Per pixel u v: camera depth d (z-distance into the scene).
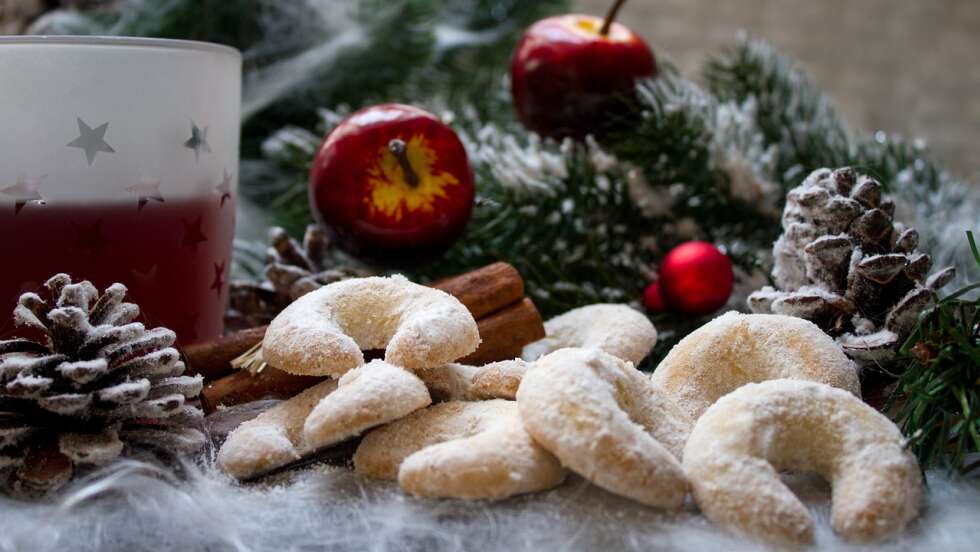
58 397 0.32
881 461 0.31
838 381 0.35
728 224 0.46
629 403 0.33
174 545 0.31
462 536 0.31
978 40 0.78
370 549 0.31
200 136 0.39
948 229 0.43
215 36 0.52
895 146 0.50
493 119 0.55
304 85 0.54
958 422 0.34
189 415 0.34
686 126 0.45
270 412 0.35
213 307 0.40
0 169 0.36
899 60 0.79
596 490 0.32
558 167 0.45
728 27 0.79
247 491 0.33
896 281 0.37
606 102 0.46
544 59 0.46
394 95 0.56
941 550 0.30
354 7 0.54
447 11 0.59
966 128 0.78
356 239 0.42
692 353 0.36
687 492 0.31
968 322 0.35
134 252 0.38
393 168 0.42
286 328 0.34
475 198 0.45
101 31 0.49
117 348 0.33
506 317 0.39
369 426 0.32
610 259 0.46
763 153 0.47
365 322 0.36
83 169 0.37
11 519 0.31
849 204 0.37
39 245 0.37
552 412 0.31
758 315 0.37
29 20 0.49
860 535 0.30
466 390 0.35
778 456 0.32
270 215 0.51
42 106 0.36
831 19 0.79
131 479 0.32
